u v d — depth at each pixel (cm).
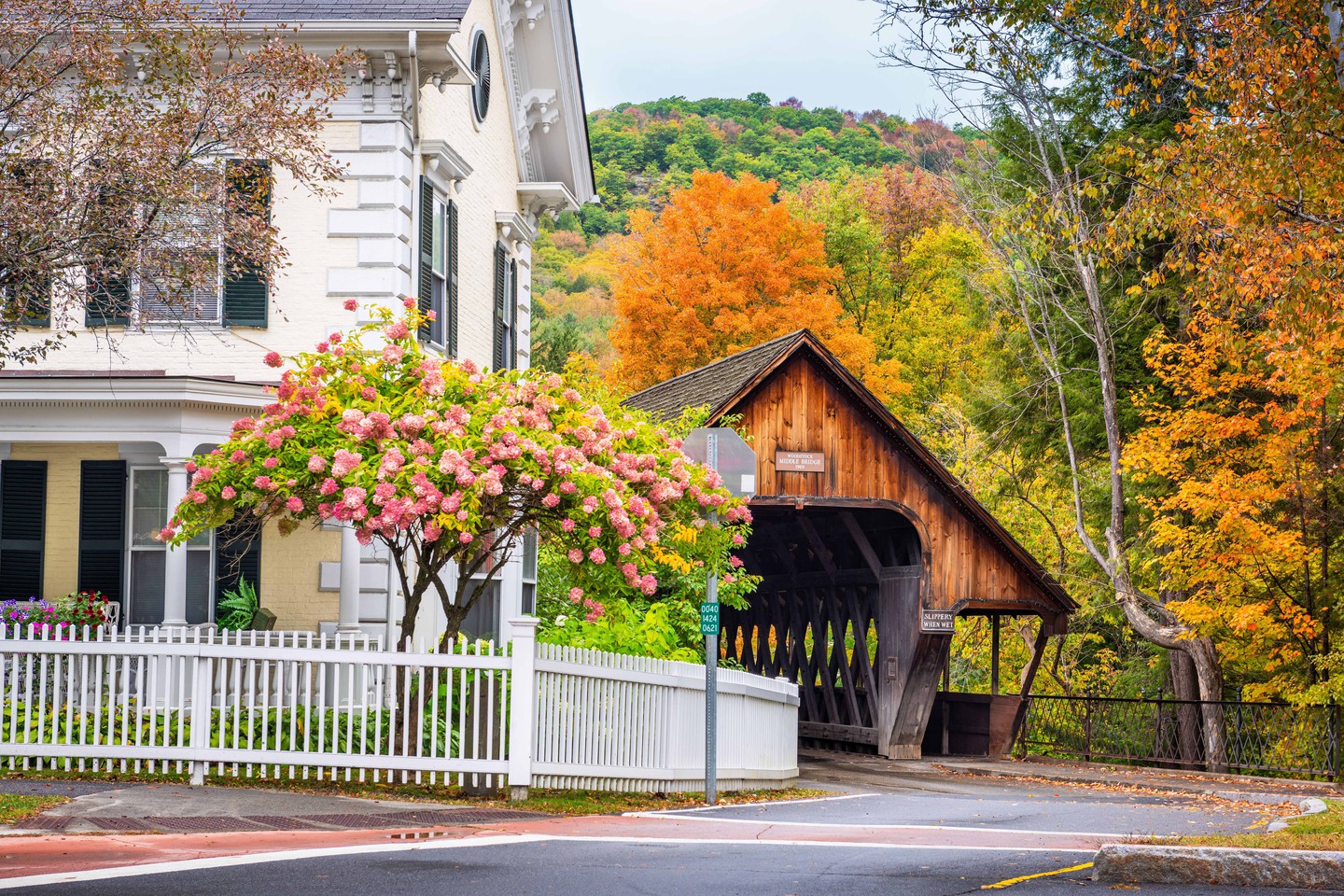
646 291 4581
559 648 1309
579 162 2584
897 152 7850
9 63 1425
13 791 1138
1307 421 2242
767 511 2691
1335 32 1379
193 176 1411
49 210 1323
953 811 1491
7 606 1627
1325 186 1488
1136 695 3444
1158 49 1683
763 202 4744
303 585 1783
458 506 1251
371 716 1398
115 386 1625
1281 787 2080
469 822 1112
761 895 792
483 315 2241
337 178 1559
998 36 2173
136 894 741
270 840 966
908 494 2464
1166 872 867
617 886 809
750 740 1733
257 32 1725
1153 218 1681
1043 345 3058
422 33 1756
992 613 2741
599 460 1383
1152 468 2427
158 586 1783
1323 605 2350
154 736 1263
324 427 1332
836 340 4550
